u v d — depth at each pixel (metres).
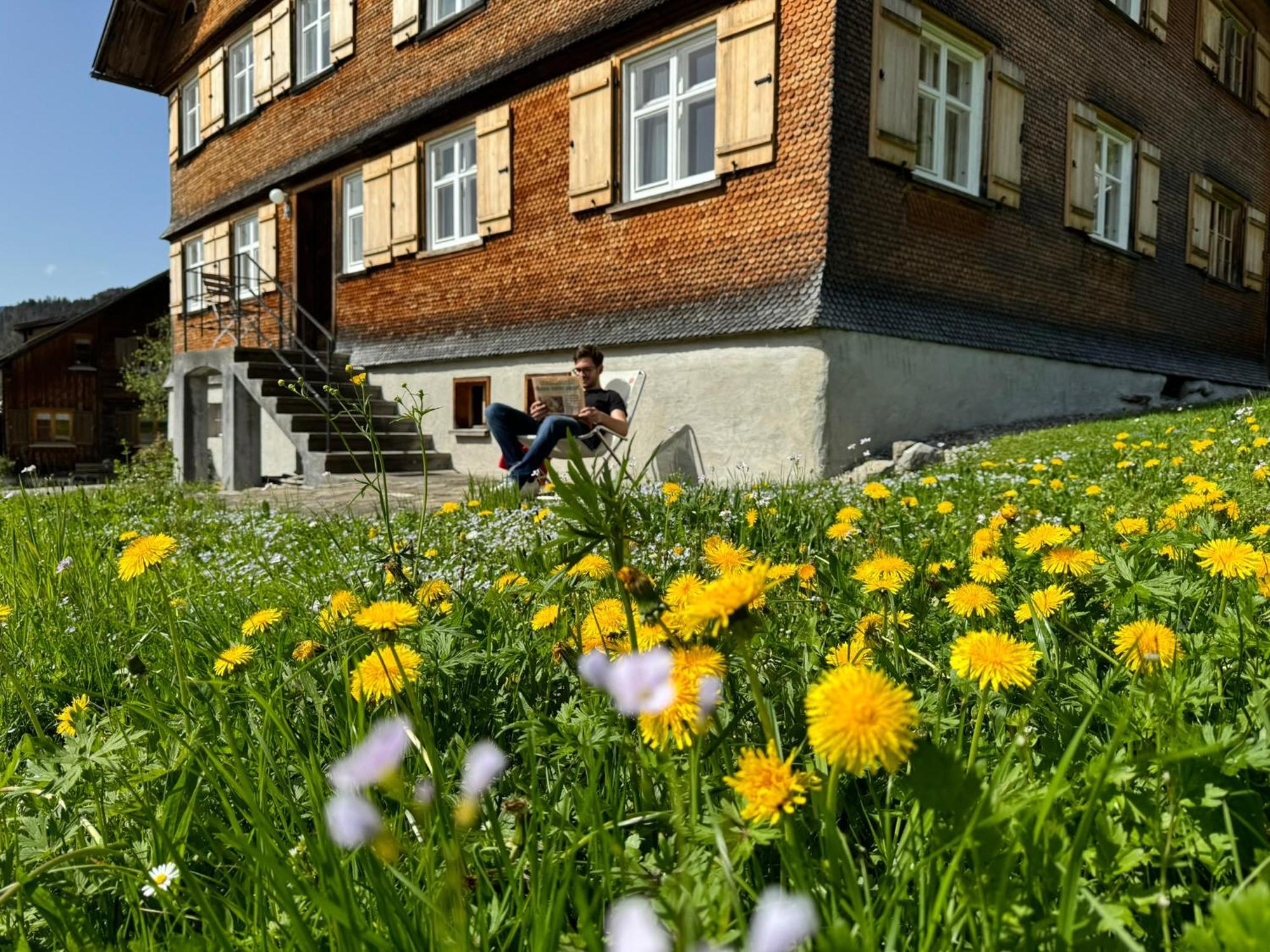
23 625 2.27
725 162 7.59
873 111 7.27
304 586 2.64
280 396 9.68
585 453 6.10
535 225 9.45
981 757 1.03
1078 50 9.95
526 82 9.45
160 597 2.48
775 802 0.71
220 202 15.12
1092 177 10.30
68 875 1.05
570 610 1.60
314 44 13.21
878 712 0.61
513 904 0.89
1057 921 0.70
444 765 1.18
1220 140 13.30
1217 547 1.37
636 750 1.07
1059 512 3.36
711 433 7.70
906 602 1.60
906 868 0.82
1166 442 5.35
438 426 10.57
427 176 11.01
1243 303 14.44
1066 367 9.82
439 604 1.72
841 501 3.98
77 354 26.31
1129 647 1.13
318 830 0.94
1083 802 0.85
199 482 10.62
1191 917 0.82
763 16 7.27
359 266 12.38
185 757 1.19
